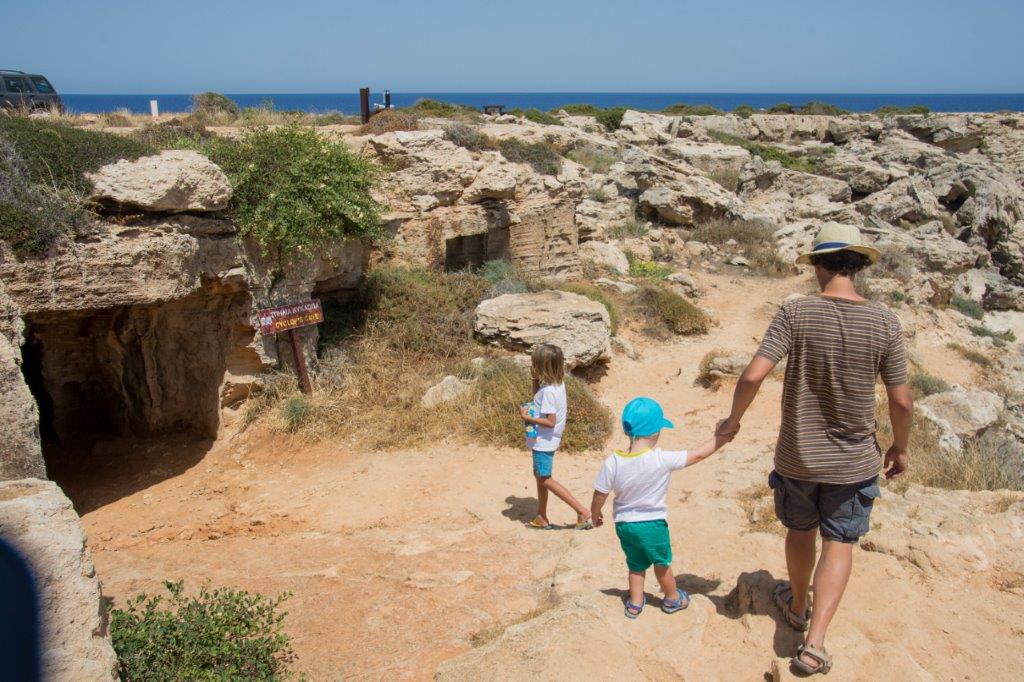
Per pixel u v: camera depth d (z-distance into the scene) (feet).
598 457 34.96
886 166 121.70
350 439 35.12
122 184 28.86
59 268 26.81
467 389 38.06
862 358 12.04
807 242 83.61
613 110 155.84
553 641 14.64
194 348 35.53
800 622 14.37
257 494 31.07
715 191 90.89
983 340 70.79
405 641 18.35
